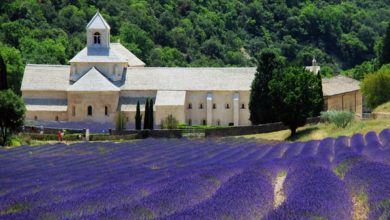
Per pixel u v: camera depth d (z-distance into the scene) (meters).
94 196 32.19
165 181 38.47
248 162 52.06
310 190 29.95
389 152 50.56
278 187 37.81
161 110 124.00
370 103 128.12
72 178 43.38
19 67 153.62
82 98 124.00
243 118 129.75
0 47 167.38
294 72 96.94
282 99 95.56
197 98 129.50
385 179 32.62
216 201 28.09
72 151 74.81
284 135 100.62
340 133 88.38
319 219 24.05
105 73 130.00
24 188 37.66
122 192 33.59
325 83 146.62
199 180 37.16
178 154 68.38
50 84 127.50
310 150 63.94
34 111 124.31
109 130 108.88
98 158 64.44
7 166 55.97
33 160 62.03
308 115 95.94
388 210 24.64
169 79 130.88
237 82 130.75
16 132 99.62
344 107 143.75
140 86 128.50
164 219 24.27
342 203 27.50
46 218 26.83
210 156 64.62
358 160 43.38
